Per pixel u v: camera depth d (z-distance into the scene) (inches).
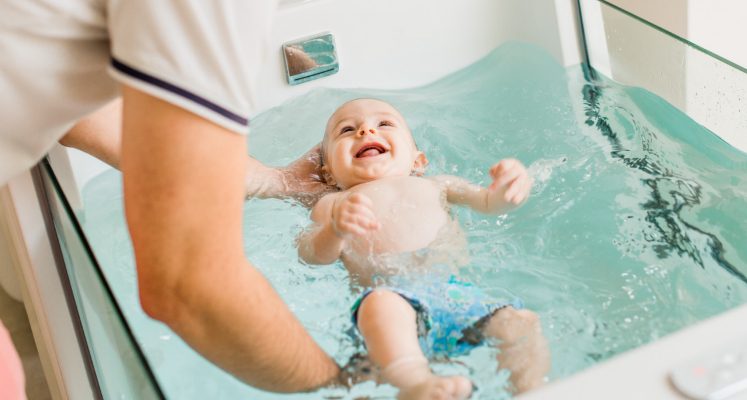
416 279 49.3
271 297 33.7
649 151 60.2
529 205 56.8
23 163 33.9
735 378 31.7
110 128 54.7
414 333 42.8
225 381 42.6
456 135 66.2
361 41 71.6
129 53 27.1
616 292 47.9
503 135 65.6
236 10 27.4
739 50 74.5
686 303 46.3
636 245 51.8
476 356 41.9
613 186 57.4
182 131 27.8
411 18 72.4
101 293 42.7
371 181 59.2
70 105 31.7
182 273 29.7
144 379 37.0
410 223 54.3
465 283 48.4
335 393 38.9
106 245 55.2
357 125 62.3
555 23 71.3
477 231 54.9
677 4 71.9
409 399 37.8
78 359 54.7
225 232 29.9
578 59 72.0
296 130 67.5
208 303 30.8
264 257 54.1
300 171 62.1
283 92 70.6
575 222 54.7
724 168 56.4
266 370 35.3
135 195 28.8
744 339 33.5
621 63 66.7
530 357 41.5
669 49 60.1
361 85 72.6
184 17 26.8
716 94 56.5
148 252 29.3
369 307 43.7
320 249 52.2
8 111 30.8
